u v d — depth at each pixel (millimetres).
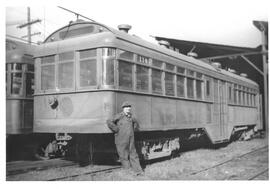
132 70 8875
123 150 8258
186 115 11430
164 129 10047
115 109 8203
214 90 13961
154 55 9781
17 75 10203
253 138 19516
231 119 15758
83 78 8523
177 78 10992
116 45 8320
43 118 9133
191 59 12289
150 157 9547
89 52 8492
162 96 10039
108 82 8188
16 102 10094
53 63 9078
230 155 12047
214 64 15758
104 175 7984
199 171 9008
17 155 10766
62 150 10180
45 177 7730
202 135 13688
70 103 8672
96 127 8219
